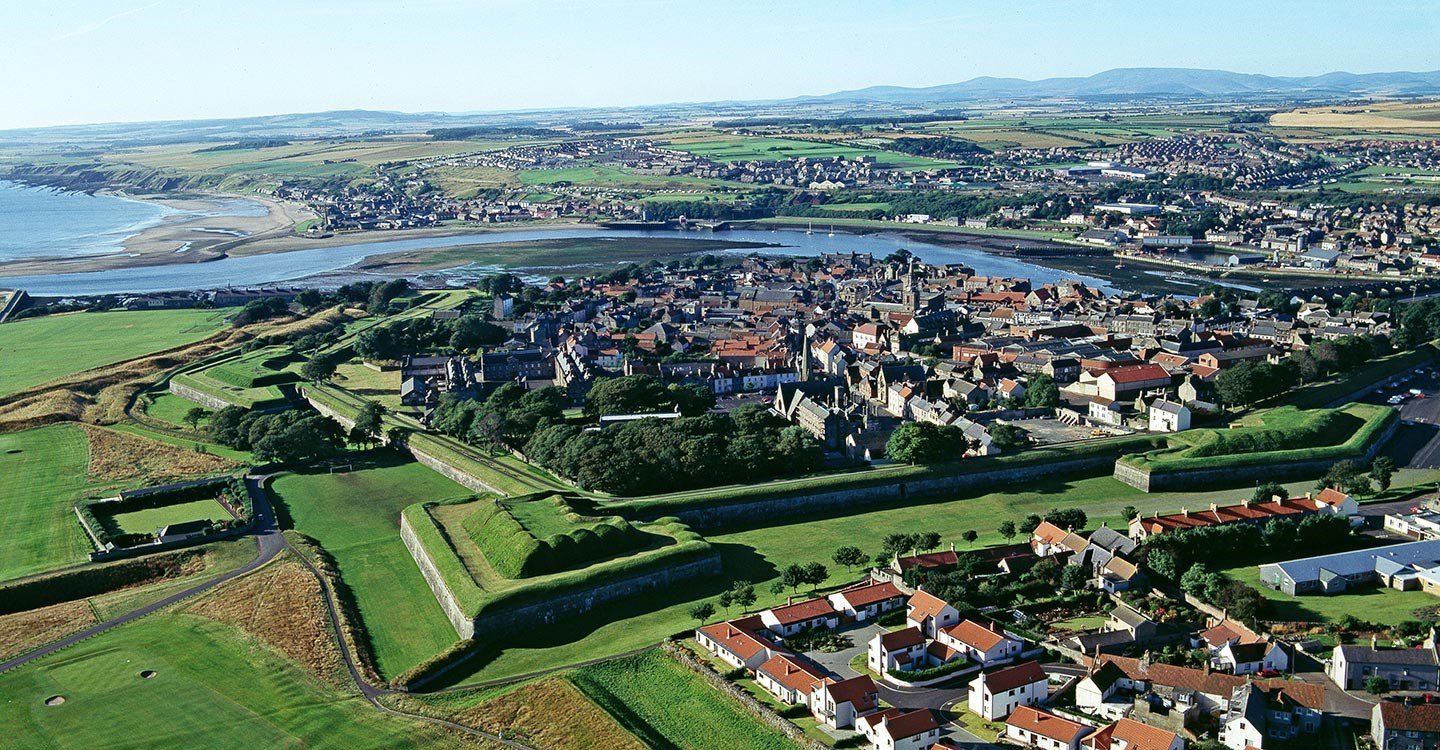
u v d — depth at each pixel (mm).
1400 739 174000
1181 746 172125
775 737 186625
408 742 190500
